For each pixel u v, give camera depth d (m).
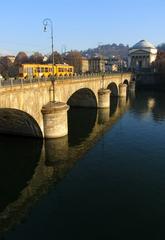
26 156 40.31
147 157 41.81
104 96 81.00
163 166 38.41
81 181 33.69
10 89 34.62
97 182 33.41
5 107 34.09
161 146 47.03
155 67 184.88
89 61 198.75
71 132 55.12
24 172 35.78
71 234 23.69
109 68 195.25
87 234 23.77
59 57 168.75
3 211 27.14
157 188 31.98
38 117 42.94
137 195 30.28
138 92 132.62
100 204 28.50
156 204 28.56
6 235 23.52
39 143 44.75
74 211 27.20
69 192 31.02
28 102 39.44
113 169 37.31
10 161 38.72
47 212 27.02
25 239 23.05
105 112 78.06
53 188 31.92
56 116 45.19
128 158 41.25
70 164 38.53
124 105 93.00
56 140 46.19
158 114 75.88
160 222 25.50
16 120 43.19
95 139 50.62
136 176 35.12
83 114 74.69
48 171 36.28
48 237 23.30
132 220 25.78
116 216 26.34
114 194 30.59
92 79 72.06
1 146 43.34
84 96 80.75
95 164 38.84
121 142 49.22
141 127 60.78
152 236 23.55
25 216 26.38
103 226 24.78
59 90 49.59
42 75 73.94
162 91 135.75
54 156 40.91
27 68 68.62
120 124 63.69
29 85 39.12
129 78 136.75
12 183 33.00
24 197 29.89
